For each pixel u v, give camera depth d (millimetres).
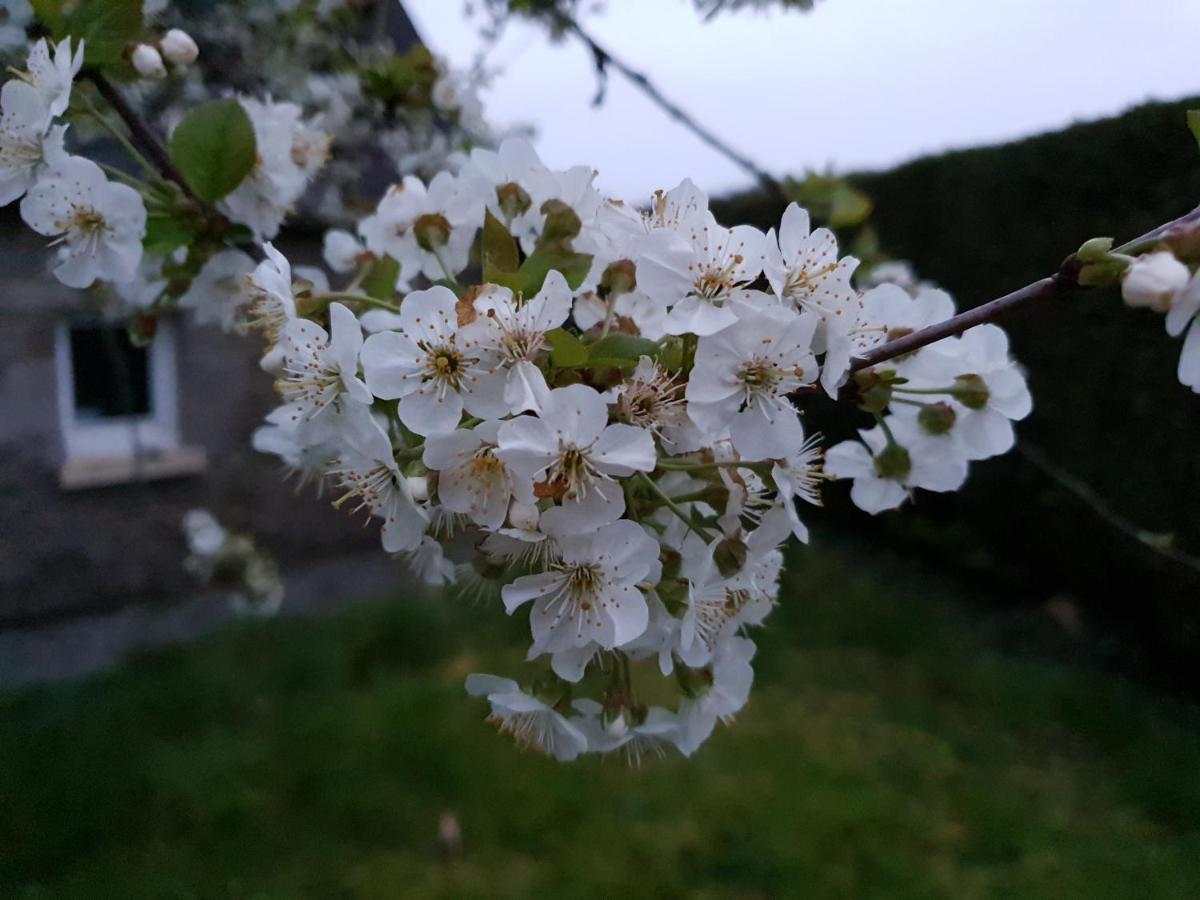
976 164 6105
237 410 6008
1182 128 4824
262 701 4352
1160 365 4977
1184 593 4863
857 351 1175
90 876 3107
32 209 1332
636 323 1210
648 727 1251
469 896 3008
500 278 1043
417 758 3801
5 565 5238
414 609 5055
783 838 3328
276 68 2664
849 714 4406
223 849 3266
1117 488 5266
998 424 1319
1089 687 4719
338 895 3027
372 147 3039
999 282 6035
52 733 3938
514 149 1444
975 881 3164
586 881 3094
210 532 5605
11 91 1323
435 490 1063
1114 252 964
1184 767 3959
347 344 1073
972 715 4484
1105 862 3287
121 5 1348
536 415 1041
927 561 6902
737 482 1130
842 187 2516
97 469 5395
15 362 5086
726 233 1050
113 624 5461
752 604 1281
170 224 1520
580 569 1021
